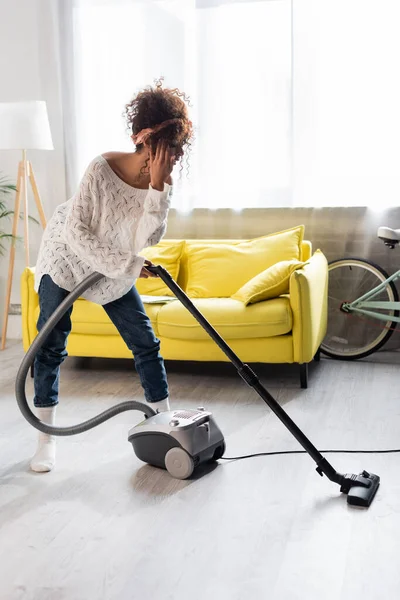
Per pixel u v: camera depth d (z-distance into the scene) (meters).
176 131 2.40
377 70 4.46
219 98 4.66
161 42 4.71
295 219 4.70
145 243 2.55
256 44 4.57
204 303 3.92
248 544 2.22
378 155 4.53
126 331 2.88
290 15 4.50
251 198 4.72
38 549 2.21
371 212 4.59
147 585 2.01
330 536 2.26
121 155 2.55
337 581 2.01
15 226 4.86
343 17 4.45
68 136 4.90
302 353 3.78
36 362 2.80
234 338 3.84
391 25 4.41
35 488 2.65
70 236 2.54
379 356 4.56
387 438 3.09
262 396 2.54
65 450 3.01
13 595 1.97
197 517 2.40
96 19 4.78
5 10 4.97
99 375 4.16
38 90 5.00
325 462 2.55
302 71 4.54
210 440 2.76
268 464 2.82
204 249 4.45
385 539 2.23
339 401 3.62
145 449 2.78
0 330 5.23
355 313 4.51
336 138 4.56
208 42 4.62
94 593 1.97
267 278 3.90
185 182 4.77
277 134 4.62
